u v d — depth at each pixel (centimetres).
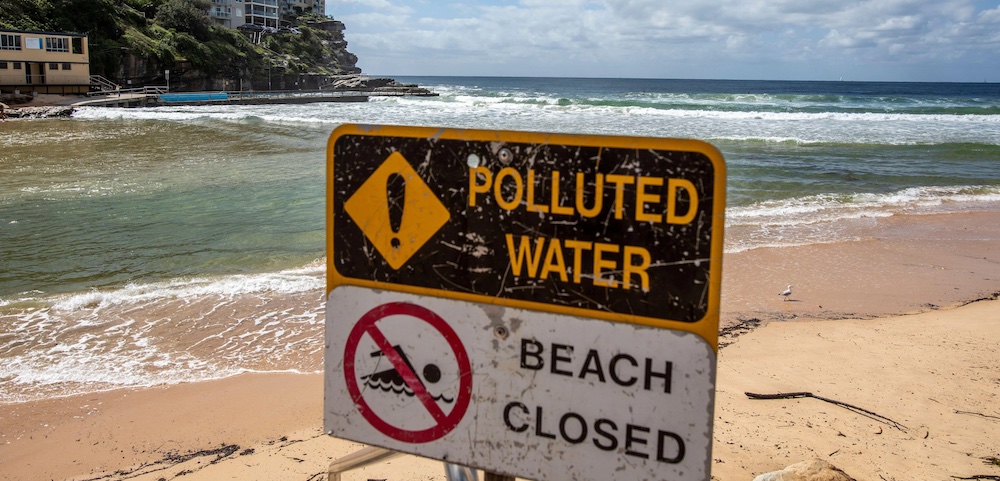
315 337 728
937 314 795
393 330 126
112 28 6706
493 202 115
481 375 121
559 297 114
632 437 113
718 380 591
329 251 128
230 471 466
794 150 2425
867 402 542
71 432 540
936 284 930
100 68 6400
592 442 115
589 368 114
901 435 482
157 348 701
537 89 12488
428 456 126
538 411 118
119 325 760
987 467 435
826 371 611
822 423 502
